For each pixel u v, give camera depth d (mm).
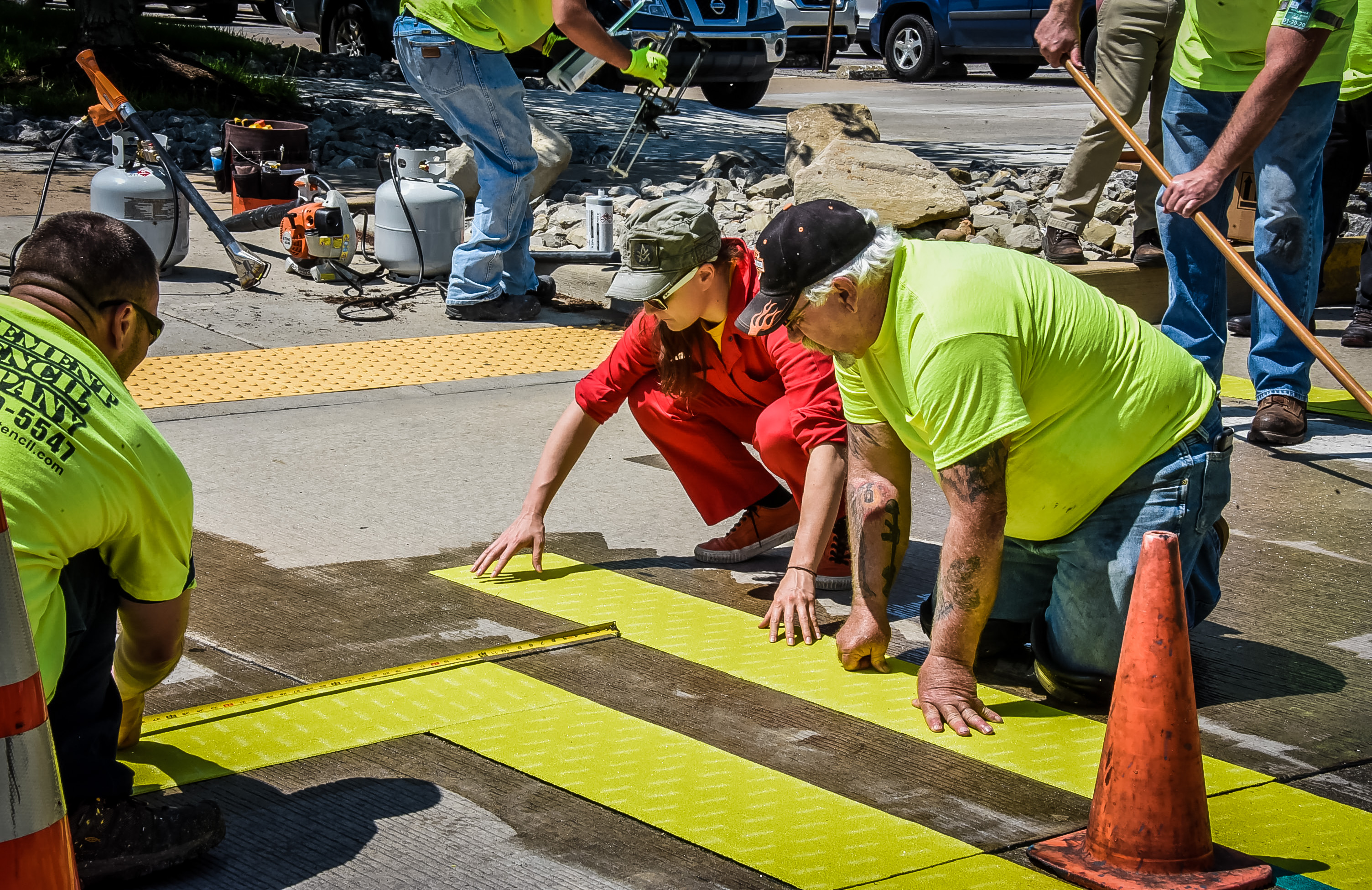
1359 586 3789
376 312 6590
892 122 13891
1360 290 6742
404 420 5090
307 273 7074
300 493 4297
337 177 9734
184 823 2268
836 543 3697
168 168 6691
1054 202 7145
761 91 14758
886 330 2732
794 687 3072
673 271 3217
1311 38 4336
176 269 7078
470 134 6266
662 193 9008
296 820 2471
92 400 2125
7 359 2086
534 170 6496
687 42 13508
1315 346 4211
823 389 3316
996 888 2285
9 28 13398
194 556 3764
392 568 3732
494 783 2619
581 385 3652
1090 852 2359
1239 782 2674
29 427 2051
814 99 16344
